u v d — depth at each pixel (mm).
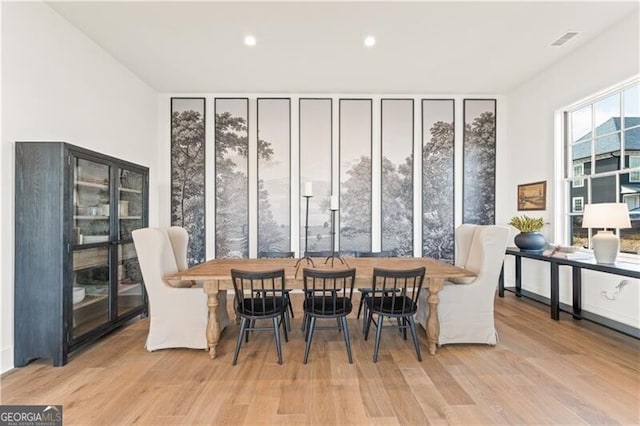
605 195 3469
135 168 3514
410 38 3299
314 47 3465
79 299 2830
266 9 2818
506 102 4906
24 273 2471
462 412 1877
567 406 1927
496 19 2992
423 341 2939
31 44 2646
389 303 2783
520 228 4078
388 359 2576
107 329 3021
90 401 2012
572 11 2902
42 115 2766
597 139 3553
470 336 2805
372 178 4828
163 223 4754
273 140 4785
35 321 2471
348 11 2850
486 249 2803
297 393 2090
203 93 4750
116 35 3242
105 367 2467
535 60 3836
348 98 4805
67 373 2369
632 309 3059
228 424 1786
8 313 2439
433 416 1842
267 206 4797
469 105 4883
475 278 2898
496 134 4906
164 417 1849
